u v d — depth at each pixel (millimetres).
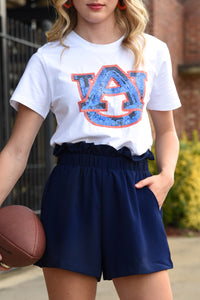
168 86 2062
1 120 5605
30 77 1937
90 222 1851
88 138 1896
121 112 1904
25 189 5949
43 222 1918
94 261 1848
